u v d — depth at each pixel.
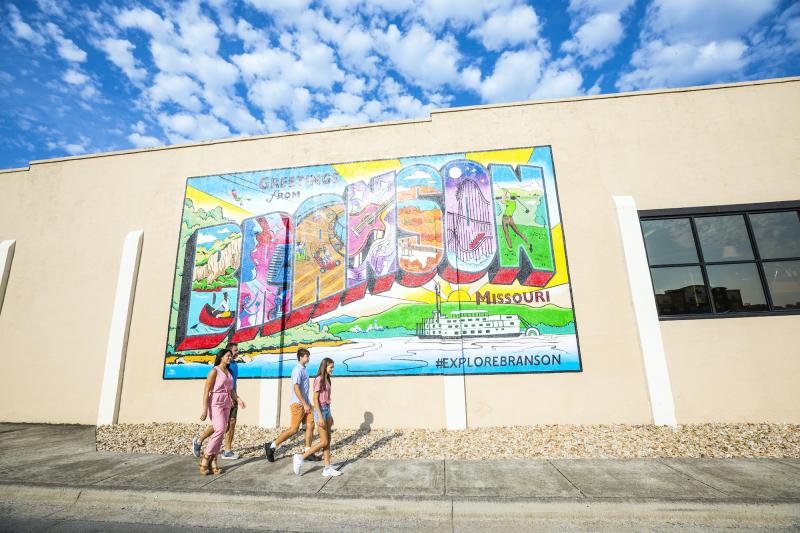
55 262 10.20
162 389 9.07
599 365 8.09
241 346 9.05
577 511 4.32
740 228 8.53
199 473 5.62
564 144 9.22
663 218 8.68
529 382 8.14
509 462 5.93
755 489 4.62
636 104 9.23
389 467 5.79
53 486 5.12
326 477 5.39
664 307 8.26
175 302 9.49
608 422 7.84
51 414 9.23
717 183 8.67
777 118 8.81
